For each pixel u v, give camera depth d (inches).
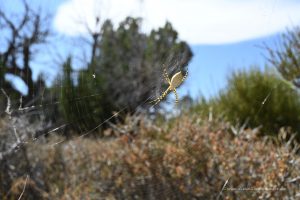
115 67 508.7
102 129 225.5
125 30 595.8
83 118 125.3
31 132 163.0
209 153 187.5
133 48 560.4
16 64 221.8
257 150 183.9
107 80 461.7
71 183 205.5
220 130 194.7
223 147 185.9
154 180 191.9
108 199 197.5
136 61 516.1
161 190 190.5
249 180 174.2
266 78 352.5
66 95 125.0
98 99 130.0
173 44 528.4
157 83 97.1
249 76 355.3
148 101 106.7
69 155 209.0
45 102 135.6
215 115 317.7
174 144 196.4
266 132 318.0
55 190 203.3
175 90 88.0
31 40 244.8
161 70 90.3
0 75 193.8
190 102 313.6
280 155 175.9
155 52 530.3
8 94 174.6
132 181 195.0
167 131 211.2
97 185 200.7
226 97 349.1
